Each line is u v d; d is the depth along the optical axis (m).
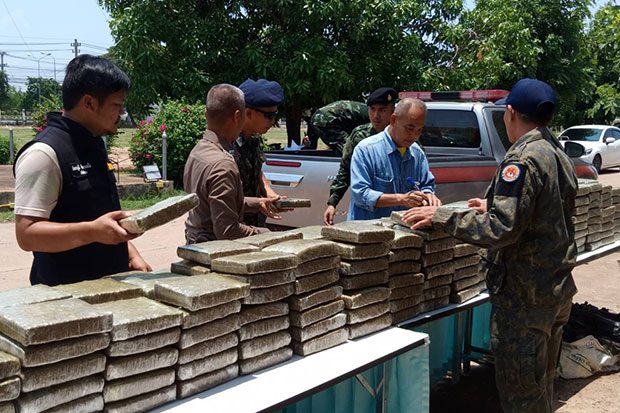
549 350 2.57
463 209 2.31
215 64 12.80
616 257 7.92
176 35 12.74
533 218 2.27
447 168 4.98
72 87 2.00
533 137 2.32
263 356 1.83
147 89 12.62
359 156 3.35
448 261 2.63
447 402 3.55
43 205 1.91
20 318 1.31
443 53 14.06
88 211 2.04
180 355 1.58
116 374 1.44
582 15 16.69
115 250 2.21
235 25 12.77
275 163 5.29
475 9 14.36
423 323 2.48
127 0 13.18
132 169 14.98
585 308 4.59
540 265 2.29
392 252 2.30
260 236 2.21
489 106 5.83
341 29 12.73
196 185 2.55
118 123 2.16
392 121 3.30
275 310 1.85
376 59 12.55
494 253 2.42
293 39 12.19
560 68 16.91
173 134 12.38
